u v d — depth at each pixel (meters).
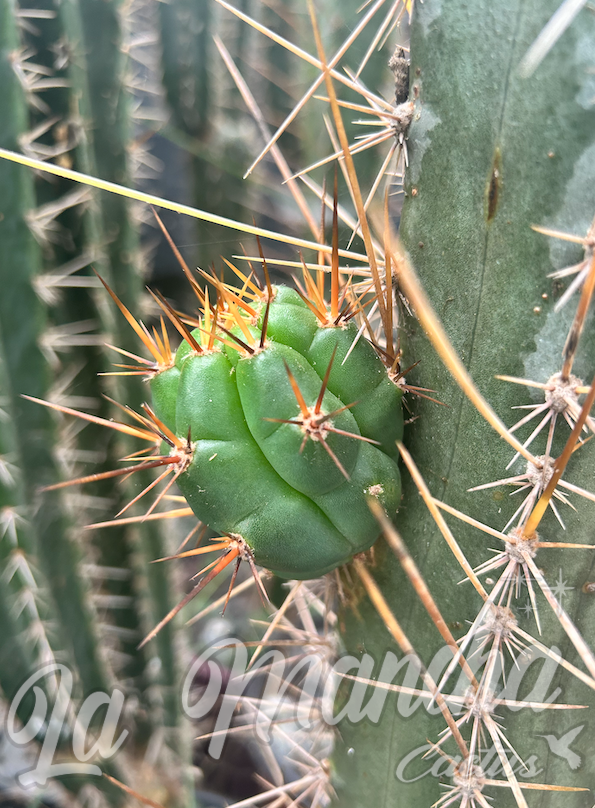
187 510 0.16
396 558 0.16
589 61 0.12
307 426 0.13
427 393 0.15
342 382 0.14
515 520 0.14
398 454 0.15
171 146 0.43
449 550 0.15
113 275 0.25
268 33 0.15
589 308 0.13
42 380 0.21
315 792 0.19
